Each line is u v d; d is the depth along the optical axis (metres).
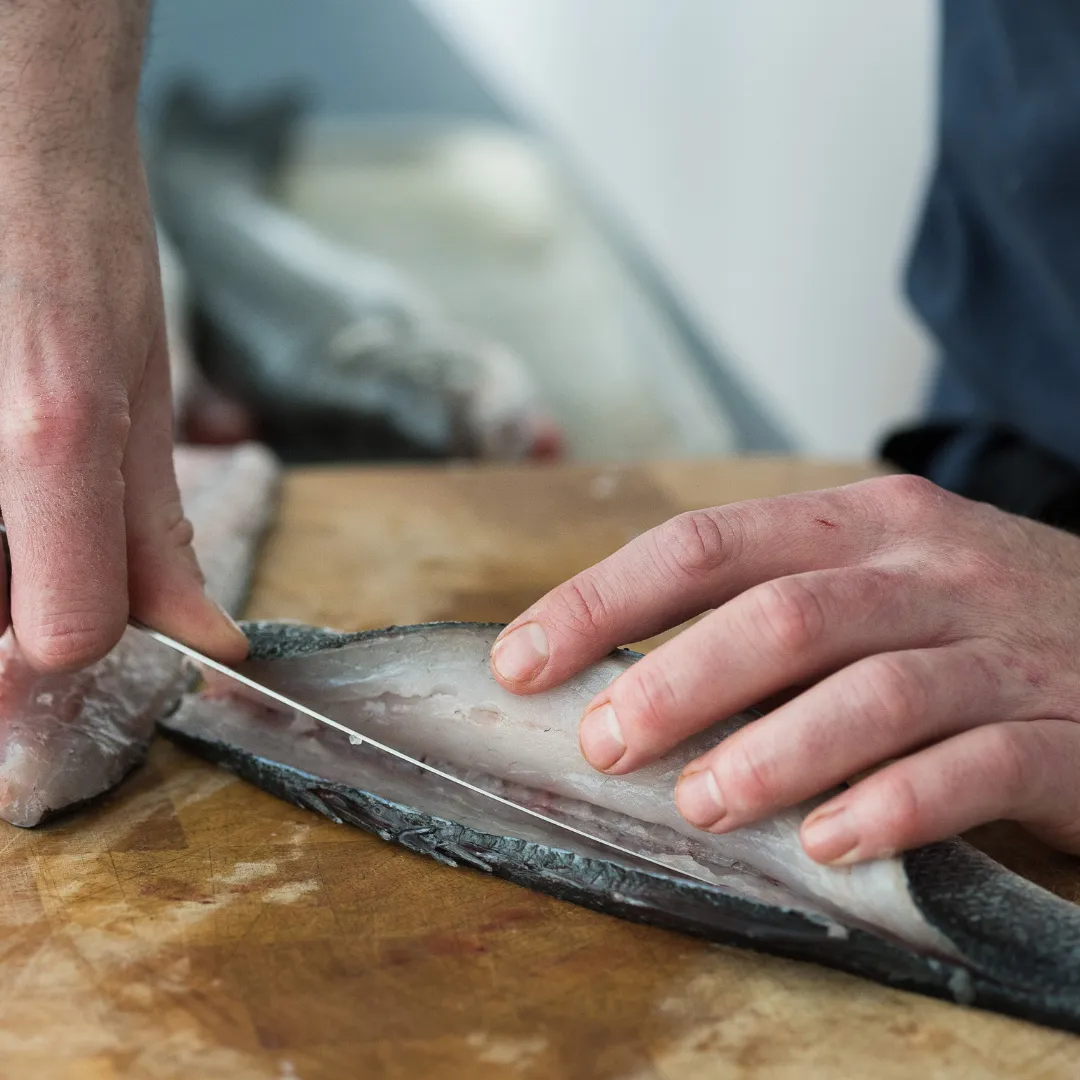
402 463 3.14
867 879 0.92
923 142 3.14
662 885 1.01
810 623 0.94
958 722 0.95
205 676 1.23
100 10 1.24
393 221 4.61
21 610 1.01
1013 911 0.93
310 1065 0.87
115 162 1.23
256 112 4.68
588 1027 0.90
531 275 4.38
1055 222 1.90
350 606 1.65
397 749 1.18
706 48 4.21
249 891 1.06
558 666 1.01
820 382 3.83
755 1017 0.91
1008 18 1.92
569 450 3.49
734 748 0.92
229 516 1.80
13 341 1.06
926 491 1.09
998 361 2.02
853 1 3.35
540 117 5.57
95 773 1.18
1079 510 1.90
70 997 0.92
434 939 1.00
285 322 3.35
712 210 4.36
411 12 5.95
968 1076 0.86
